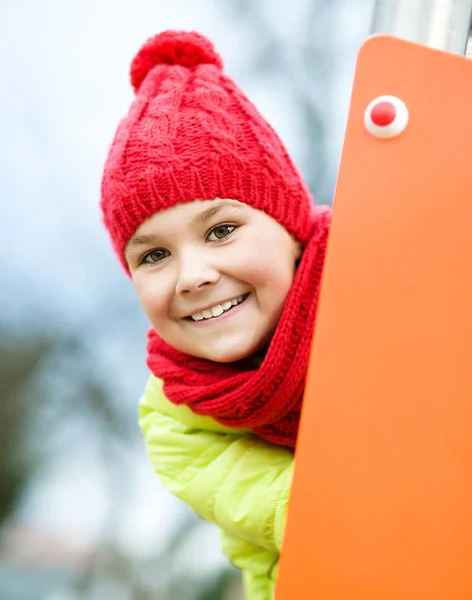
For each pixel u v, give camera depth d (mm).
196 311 1085
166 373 1169
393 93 817
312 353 792
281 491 1081
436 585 752
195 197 1066
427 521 763
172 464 1225
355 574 758
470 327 786
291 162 1206
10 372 5805
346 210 811
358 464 773
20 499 5828
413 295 793
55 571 5770
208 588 4035
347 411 781
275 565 1256
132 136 1126
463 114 812
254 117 1174
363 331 792
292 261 1140
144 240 1093
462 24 917
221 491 1137
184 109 1135
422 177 807
